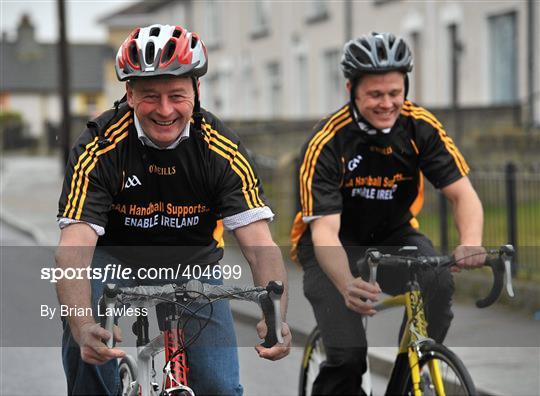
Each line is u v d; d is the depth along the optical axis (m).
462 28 37.91
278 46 56.91
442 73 39.44
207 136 6.87
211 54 67.31
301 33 53.56
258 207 6.97
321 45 51.28
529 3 33.81
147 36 6.42
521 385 10.85
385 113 8.46
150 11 80.38
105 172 6.77
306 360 9.69
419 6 40.84
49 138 88.94
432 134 8.77
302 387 9.75
